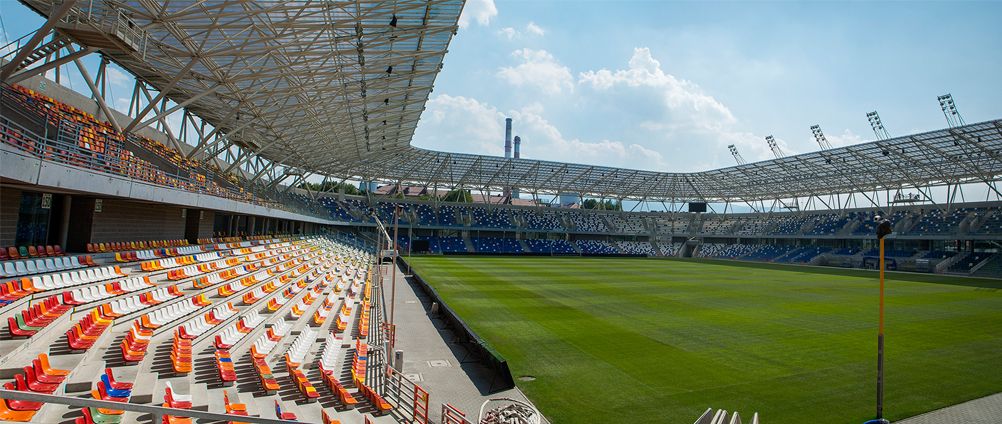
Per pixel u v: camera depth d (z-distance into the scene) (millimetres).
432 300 29328
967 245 59312
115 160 16484
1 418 7457
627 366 16906
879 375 11945
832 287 39625
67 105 21453
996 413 13156
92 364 10477
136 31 17812
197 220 30891
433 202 84562
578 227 89312
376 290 33531
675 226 95500
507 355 18109
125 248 22484
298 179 62531
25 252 16625
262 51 21797
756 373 16219
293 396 12156
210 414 4555
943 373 16297
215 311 16859
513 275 45344
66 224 19703
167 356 12375
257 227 48312
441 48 28141
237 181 36438
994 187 56219
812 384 15172
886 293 36125
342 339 19156
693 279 44875
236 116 33719
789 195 82562
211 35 22922
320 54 24016
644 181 80938
